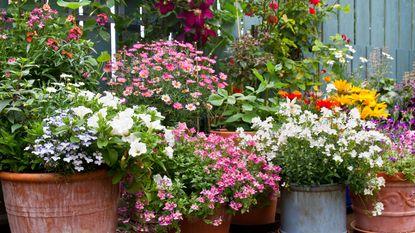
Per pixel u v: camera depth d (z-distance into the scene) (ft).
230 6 12.25
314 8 13.50
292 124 8.39
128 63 10.28
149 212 7.14
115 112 7.29
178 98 9.66
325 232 8.20
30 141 6.49
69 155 6.26
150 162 6.89
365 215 8.91
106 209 6.88
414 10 17.11
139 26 12.00
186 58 10.01
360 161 8.10
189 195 7.80
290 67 12.44
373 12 15.71
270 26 12.73
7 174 6.56
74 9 10.41
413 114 12.98
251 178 7.74
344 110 10.28
